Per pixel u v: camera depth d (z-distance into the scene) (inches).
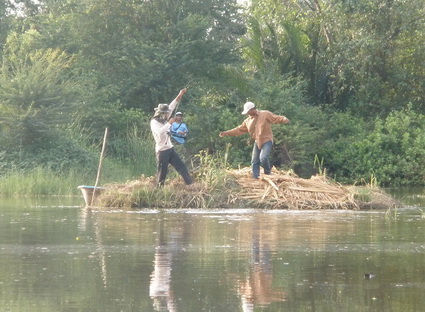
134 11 3777.1
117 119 3452.3
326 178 2202.3
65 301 816.9
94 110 3348.9
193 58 3703.3
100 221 1612.9
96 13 3759.8
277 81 3846.0
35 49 3720.5
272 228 1482.5
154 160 3211.1
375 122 3880.4
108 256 1117.1
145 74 3597.4
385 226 1526.8
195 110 3555.6
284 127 3435.0
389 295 850.8
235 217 1721.2
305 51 4190.5
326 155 3710.6
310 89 4217.5
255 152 2118.6
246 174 2155.5
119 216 1736.0
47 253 1147.3
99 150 3307.1
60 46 3727.9
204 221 1619.1
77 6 3878.0
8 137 3073.3
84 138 3235.7
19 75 3070.9
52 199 2379.4
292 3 4576.8
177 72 3641.7
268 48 4136.3
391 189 3250.5
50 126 3073.3
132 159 3267.7
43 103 3080.7
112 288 885.8
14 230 1439.5
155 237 1332.4
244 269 1007.0
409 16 4097.0
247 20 4055.1
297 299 831.1
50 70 3137.3
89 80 3435.0
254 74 4077.3
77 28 3769.7
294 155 3496.6
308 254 1138.0
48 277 952.9
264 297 839.1
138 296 842.8
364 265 1040.2
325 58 4288.9
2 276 956.6
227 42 3966.5
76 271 992.9
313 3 4510.3
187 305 799.7
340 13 4168.3
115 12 3752.5
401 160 3629.4
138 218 1689.2
